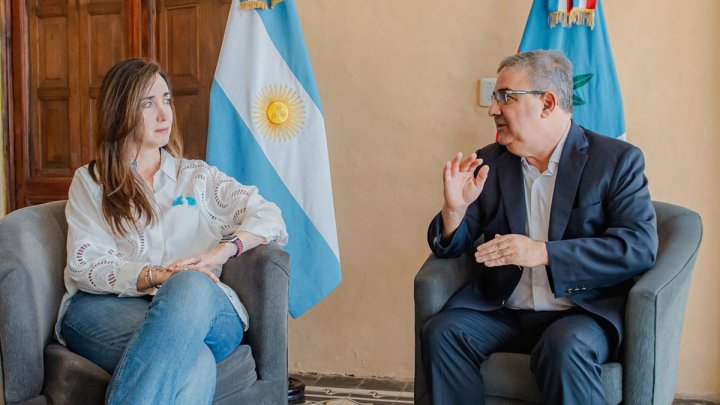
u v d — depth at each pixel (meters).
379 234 3.33
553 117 2.32
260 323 2.14
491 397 2.19
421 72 3.22
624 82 3.04
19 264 1.90
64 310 2.14
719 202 3.00
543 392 2.07
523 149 2.34
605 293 2.26
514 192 2.39
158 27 3.46
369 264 3.35
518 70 2.32
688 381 3.09
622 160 2.28
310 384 3.32
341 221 3.36
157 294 1.89
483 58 3.16
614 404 2.07
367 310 3.38
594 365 2.03
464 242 2.42
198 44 3.39
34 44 3.62
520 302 2.37
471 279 2.49
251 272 2.16
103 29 3.53
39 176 3.65
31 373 1.90
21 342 1.88
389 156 3.29
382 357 3.39
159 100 2.29
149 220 2.24
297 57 3.01
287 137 3.00
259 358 2.14
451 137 3.22
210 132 2.99
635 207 2.22
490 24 3.14
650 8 3.00
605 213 2.28
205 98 3.40
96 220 2.23
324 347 3.45
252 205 2.33
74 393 1.86
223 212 2.37
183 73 3.42
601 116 2.89
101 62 3.54
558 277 2.17
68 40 3.58
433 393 2.21
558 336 2.05
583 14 2.85
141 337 1.82
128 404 1.75
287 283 2.16
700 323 3.06
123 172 2.23
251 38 3.00
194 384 1.85
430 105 3.23
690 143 3.01
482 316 2.32
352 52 3.28
